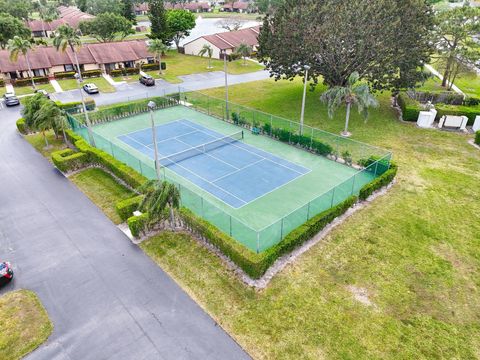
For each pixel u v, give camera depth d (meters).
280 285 17.97
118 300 17.17
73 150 30.72
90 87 50.69
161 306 16.81
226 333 15.48
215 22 126.19
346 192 23.97
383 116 40.97
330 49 35.81
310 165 30.09
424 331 15.67
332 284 18.08
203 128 38.38
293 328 15.70
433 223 22.72
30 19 105.44
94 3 100.88
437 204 24.67
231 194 25.78
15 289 17.84
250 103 46.50
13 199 25.39
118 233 21.83
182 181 27.50
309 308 16.69
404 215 23.47
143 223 21.03
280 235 20.11
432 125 38.31
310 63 37.53
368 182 26.08
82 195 25.81
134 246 20.73
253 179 27.83
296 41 36.72
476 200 25.17
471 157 31.33
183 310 16.58
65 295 17.47
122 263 19.47
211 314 16.38
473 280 18.47
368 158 28.48
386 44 34.91
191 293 17.50
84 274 18.73
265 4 113.69
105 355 14.58
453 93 43.75
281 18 38.41
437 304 17.05
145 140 35.09
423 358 14.52
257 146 33.78
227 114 40.19
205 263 19.34
